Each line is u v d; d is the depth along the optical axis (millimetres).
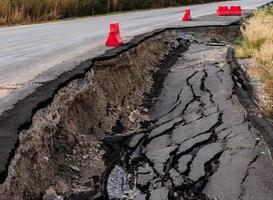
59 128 5762
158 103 8336
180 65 10641
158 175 5523
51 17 18375
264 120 6188
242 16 16797
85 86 6965
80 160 5691
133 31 12406
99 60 7992
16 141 4477
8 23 16812
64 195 4855
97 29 13656
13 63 8000
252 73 8672
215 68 9812
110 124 7098
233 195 4832
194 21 15445
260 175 5051
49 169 5000
